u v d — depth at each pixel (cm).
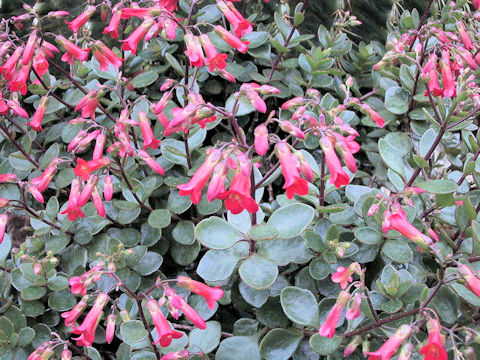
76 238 37
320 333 27
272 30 49
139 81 42
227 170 26
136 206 37
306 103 35
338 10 48
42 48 36
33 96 45
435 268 36
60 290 36
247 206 26
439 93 35
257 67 50
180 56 47
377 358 25
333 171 27
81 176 33
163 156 40
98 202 33
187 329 35
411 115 41
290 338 32
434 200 37
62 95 46
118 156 40
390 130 45
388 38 47
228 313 38
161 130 41
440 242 34
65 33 49
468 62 34
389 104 41
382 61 36
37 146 45
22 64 36
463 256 34
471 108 40
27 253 38
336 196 38
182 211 37
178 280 28
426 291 29
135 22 47
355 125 44
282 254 32
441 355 23
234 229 31
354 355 31
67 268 37
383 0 53
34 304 36
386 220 28
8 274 38
